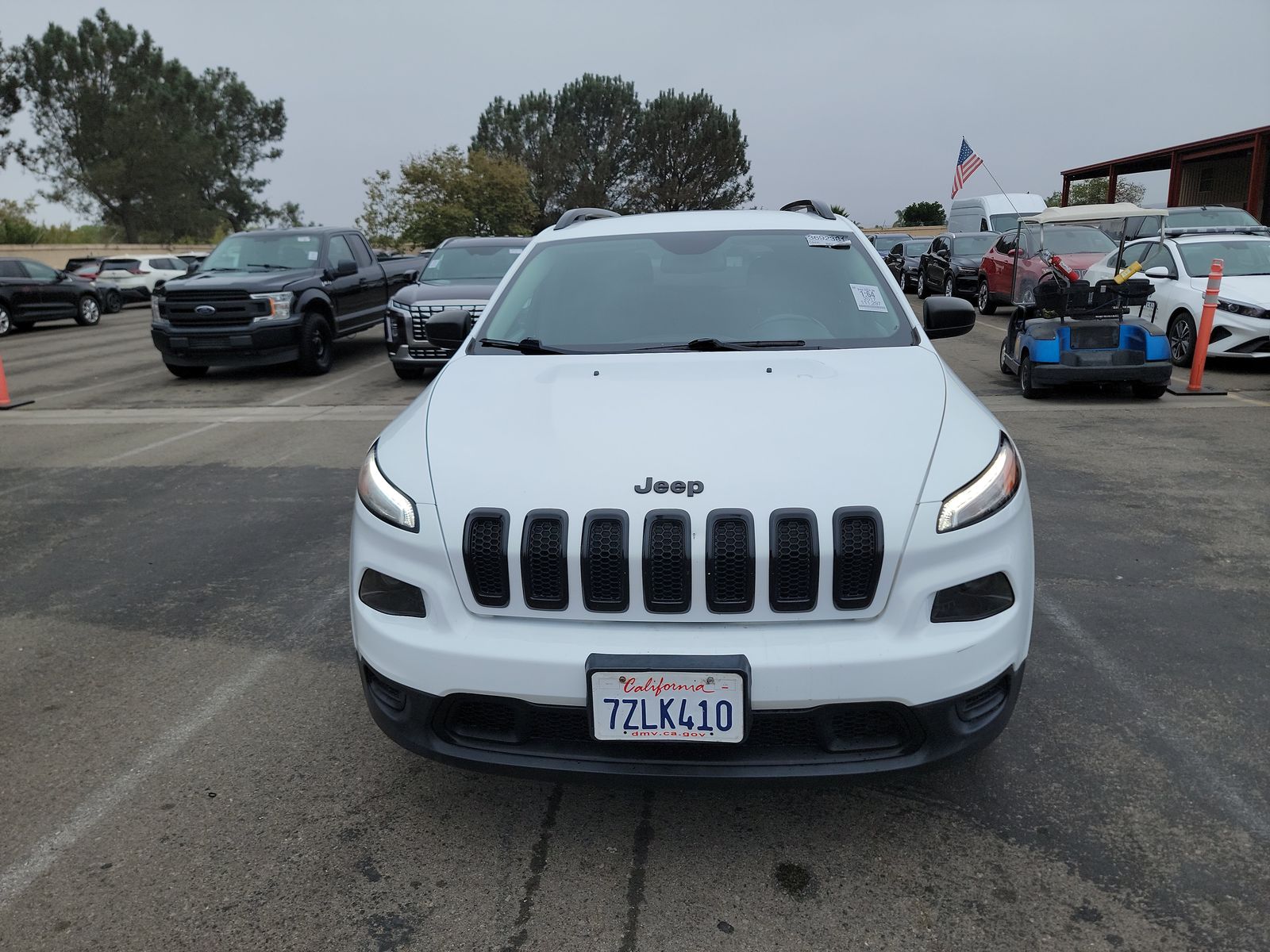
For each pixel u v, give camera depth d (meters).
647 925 2.24
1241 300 9.91
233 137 68.25
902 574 2.21
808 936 2.19
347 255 12.95
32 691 3.54
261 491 6.31
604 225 4.08
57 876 2.47
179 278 11.66
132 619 4.21
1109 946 2.13
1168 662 3.52
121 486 6.59
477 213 41.31
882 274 3.62
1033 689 3.34
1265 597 4.09
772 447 2.38
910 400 2.65
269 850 2.55
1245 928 2.17
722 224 3.92
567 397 2.72
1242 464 6.34
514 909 2.30
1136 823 2.57
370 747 3.08
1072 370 8.48
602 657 2.17
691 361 3.00
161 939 2.23
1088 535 4.97
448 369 3.14
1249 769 2.81
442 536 2.30
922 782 2.79
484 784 2.86
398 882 2.41
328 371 12.12
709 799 2.75
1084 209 8.94
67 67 51.09
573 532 2.22
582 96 59.78
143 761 3.03
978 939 2.16
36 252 41.00
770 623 2.22
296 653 3.82
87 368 13.59
